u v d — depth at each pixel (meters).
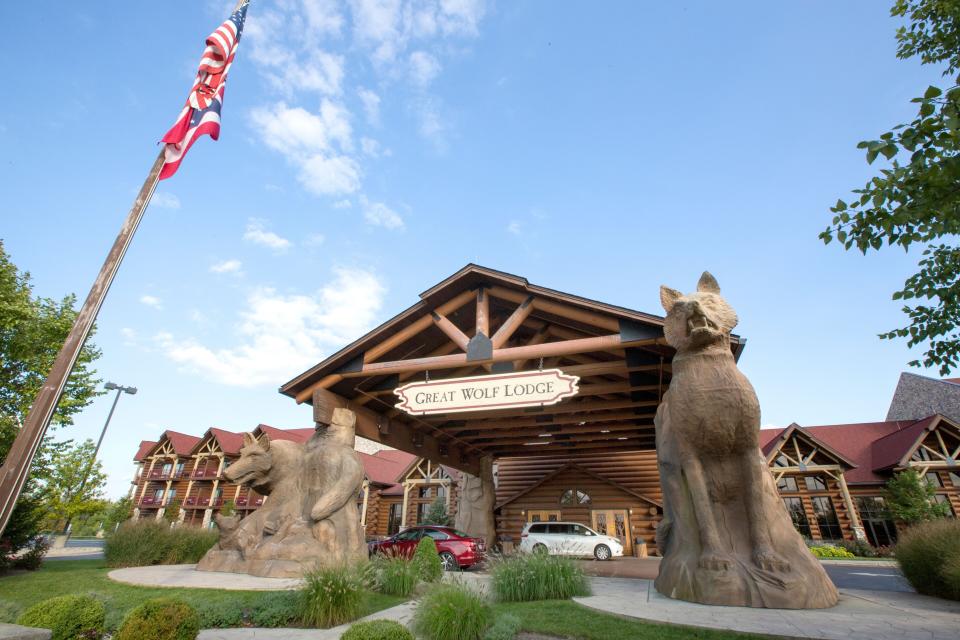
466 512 20.20
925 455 24.17
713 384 7.27
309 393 12.51
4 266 15.06
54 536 25.25
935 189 4.58
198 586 8.66
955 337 6.55
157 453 44.00
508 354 10.84
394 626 4.27
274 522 11.08
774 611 6.03
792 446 25.20
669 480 7.96
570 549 17.39
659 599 7.00
